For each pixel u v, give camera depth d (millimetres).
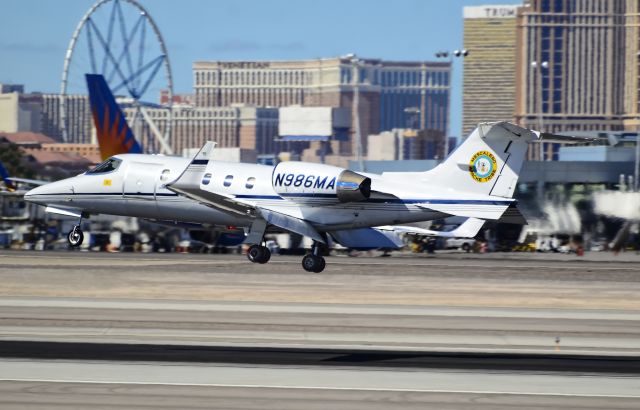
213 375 74938
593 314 110562
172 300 117125
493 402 67562
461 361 82000
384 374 76250
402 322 101750
